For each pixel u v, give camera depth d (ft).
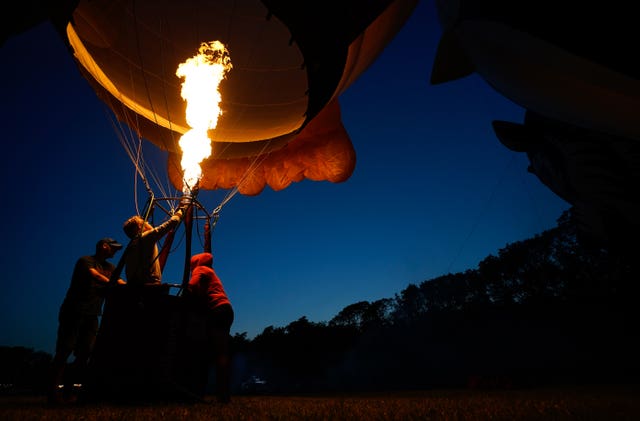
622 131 19.81
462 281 179.01
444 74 28.81
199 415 7.20
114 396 10.41
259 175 23.62
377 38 18.35
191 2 17.21
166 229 11.60
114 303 11.07
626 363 88.94
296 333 237.86
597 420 5.81
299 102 20.13
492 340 146.92
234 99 19.95
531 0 15.96
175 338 11.05
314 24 13.62
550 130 28.07
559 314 122.21
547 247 132.77
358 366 201.46
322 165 23.59
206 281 12.00
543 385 44.39
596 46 15.19
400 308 213.66
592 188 26.68
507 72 21.68
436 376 155.74
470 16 18.97
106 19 15.92
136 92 18.65
